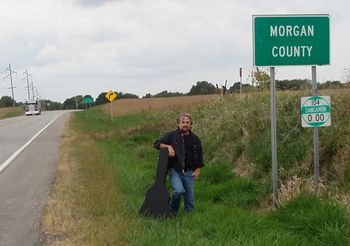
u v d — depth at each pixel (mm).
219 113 15375
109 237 6207
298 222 6367
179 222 7016
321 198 7273
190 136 7684
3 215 7684
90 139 21875
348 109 9320
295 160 9164
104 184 9680
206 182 10227
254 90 15594
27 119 56219
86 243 6047
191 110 20375
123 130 25312
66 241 6168
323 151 8672
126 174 11578
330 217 6215
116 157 15180
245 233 6180
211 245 5801
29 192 9516
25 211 7918
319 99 7684
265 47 7750
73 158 14492
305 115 7660
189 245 5871
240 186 9148
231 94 18062
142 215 7410
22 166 13383
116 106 78375
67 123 39906
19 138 24062
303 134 9672
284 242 5730
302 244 5773
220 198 9062
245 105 13680
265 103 12406
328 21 7824
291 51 7789
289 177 8703
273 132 8031
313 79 7863
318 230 6082
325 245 5719
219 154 12336
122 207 7965
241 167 10844
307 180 8281
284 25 7762
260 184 9250
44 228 6820
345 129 8617
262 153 10141
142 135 21188
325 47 7828
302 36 7793
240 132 12414
